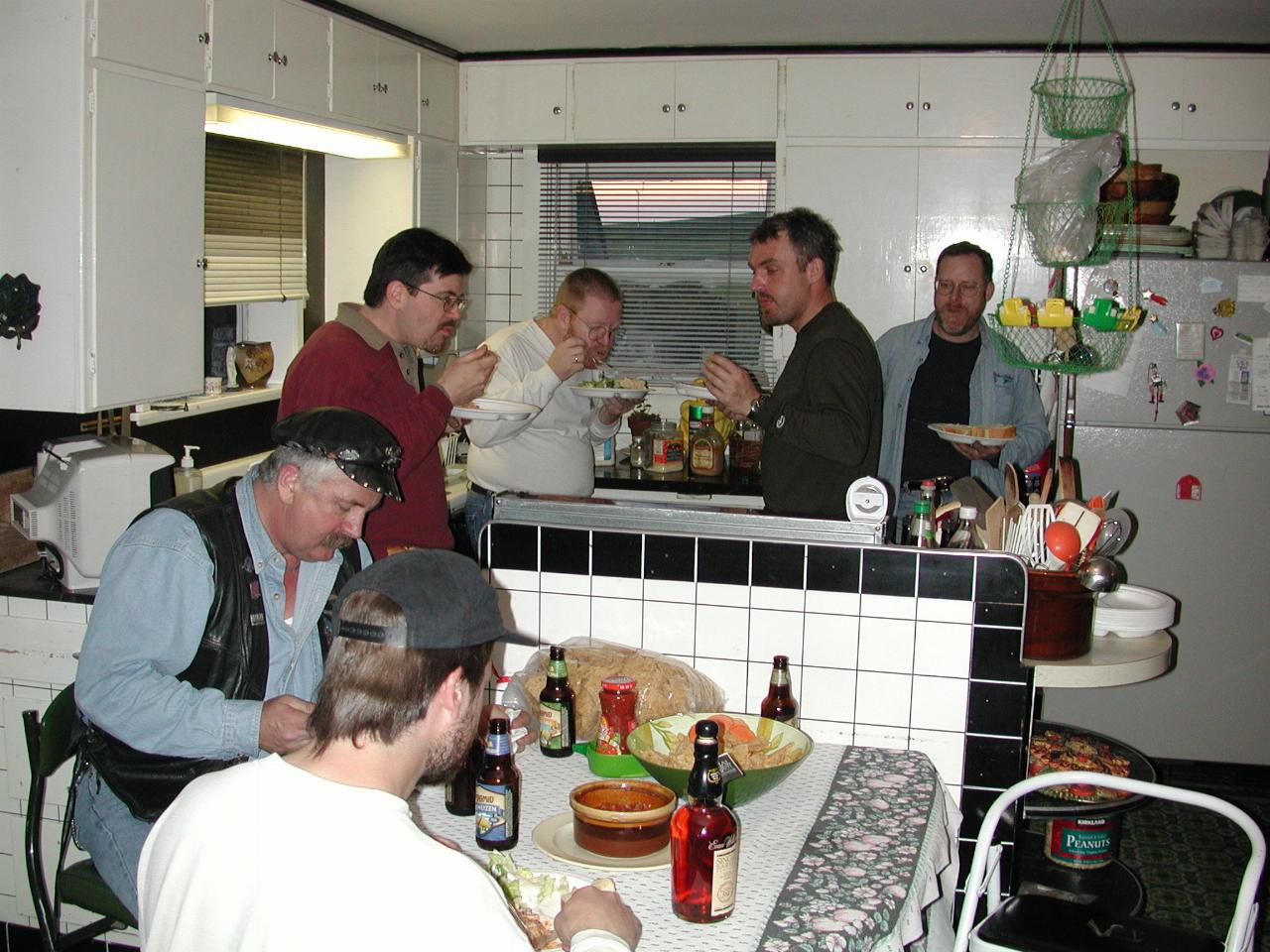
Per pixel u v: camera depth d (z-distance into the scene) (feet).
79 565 8.54
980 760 6.55
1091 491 12.95
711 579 6.73
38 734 6.71
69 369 8.77
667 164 15.03
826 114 14.14
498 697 6.98
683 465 14.83
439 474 9.05
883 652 6.56
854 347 8.89
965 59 13.76
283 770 3.50
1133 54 13.50
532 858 4.99
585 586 6.93
